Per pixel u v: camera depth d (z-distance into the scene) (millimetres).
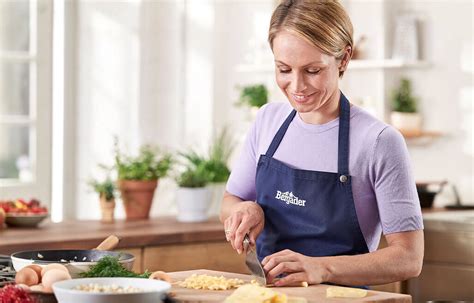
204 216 4375
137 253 3654
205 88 5664
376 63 5246
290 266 2293
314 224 2584
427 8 5320
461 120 5184
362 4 5469
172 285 2270
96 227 3975
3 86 5168
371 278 2359
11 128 5203
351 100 5461
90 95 5418
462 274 4062
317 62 2340
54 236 3553
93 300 1863
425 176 5324
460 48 5188
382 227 2504
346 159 2539
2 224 3875
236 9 5809
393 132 2514
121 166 4453
